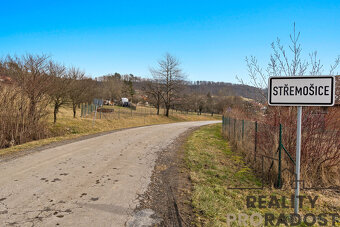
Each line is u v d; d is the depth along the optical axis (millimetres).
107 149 8641
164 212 3432
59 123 15383
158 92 38438
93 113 26500
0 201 3662
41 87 12305
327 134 4949
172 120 37938
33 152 7586
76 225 2977
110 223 3057
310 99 3143
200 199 3893
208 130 19625
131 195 4098
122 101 58656
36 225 2939
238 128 9617
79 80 20141
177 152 8555
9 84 11789
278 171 4613
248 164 6656
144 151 8555
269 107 5867
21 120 11484
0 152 7496
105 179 4992
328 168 5000
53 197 3891
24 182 4613
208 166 6348
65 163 6273
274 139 5152
